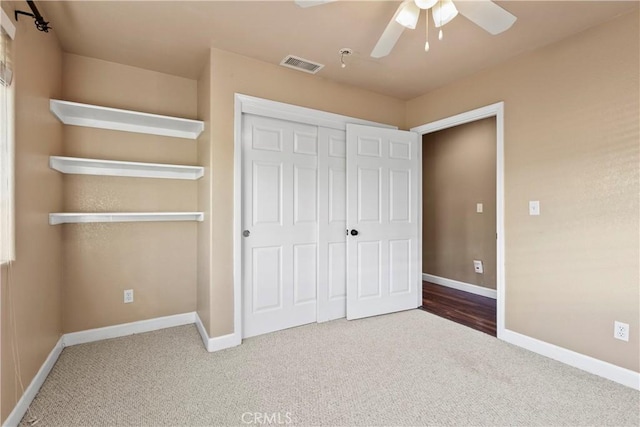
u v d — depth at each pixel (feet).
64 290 8.11
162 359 7.45
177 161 9.55
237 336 8.27
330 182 10.11
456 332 9.16
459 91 9.81
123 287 8.90
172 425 5.22
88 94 8.39
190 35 7.38
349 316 10.12
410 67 8.96
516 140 8.30
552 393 6.11
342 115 10.11
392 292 10.91
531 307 7.98
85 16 6.58
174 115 9.53
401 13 5.24
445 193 15.01
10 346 5.05
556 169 7.50
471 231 13.83
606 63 6.68
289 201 9.43
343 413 5.52
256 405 5.74
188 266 9.83
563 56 7.38
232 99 8.23
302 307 9.70
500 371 6.94
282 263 9.32
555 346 7.51
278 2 6.16
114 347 8.07
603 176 6.73
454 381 6.53
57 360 7.35
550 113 7.61
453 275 14.61
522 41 7.52
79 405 5.70
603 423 5.26
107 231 8.70
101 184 8.55
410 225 11.27
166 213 8.68
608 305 6.66
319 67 8.99
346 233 10.19
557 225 7.48
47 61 6.84
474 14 5.13
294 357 7.57
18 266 5.37
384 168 10.71
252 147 8.79
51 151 7.15
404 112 11.66
